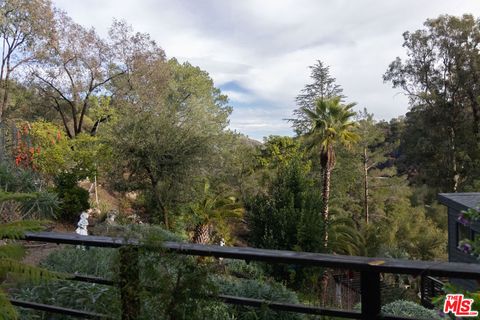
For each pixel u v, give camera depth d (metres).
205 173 14.88
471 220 2.72
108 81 23.34
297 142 27.19
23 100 22.33
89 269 3.77
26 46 20.64
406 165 37.12
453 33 31.59
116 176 14.54
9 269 1.87
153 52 23.83
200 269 1.77
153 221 14.24
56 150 12.16
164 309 1.74
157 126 13.77
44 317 2.70
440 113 32.22
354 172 27.95
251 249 1.73
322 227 16.20
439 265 1.43
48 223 2.40
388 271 1.46
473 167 31.44
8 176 7.30
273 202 16.28
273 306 1.74
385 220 28.03
